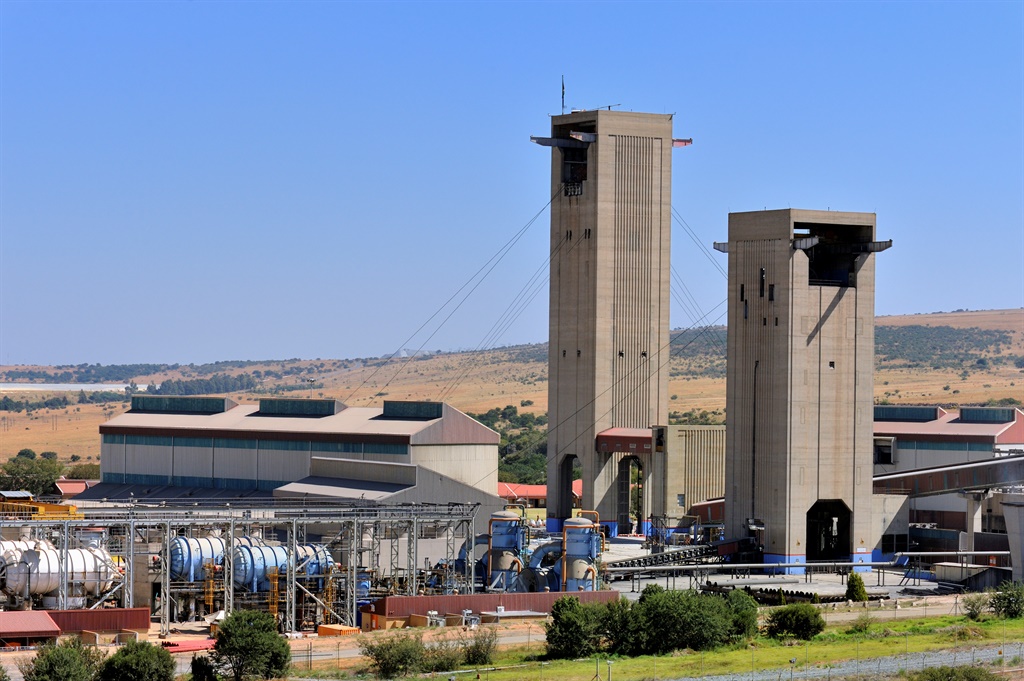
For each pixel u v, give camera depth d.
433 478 193.25
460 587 172.75
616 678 126.50
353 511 168.88
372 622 155.38
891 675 127.69
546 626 144.12
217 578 157.00
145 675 121.31
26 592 148.12
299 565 159.25
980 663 134.38
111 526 158.25
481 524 193.00
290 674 128.88
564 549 175.12
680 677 126.94
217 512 175.38
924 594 186.25
